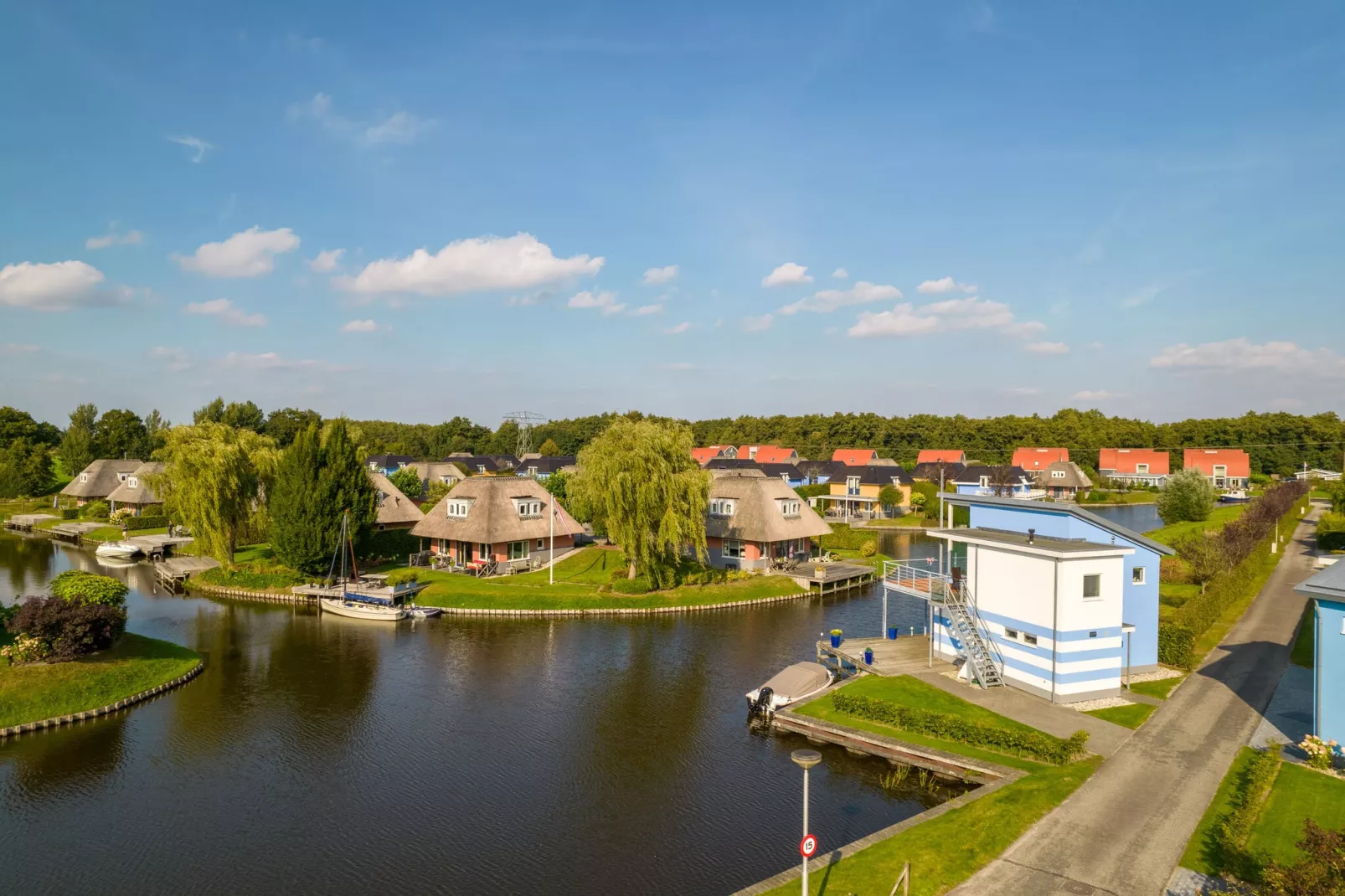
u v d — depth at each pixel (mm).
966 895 18328
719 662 43531
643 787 28312
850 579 66375
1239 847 19141
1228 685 33438
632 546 58000
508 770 29828
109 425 154875
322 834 25297
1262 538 61125
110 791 28109
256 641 48000
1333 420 175750
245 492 65250
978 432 188750
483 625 52281
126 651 40219
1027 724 29266
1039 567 32375
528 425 172875
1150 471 153750
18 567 71625
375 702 37312
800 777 28719
